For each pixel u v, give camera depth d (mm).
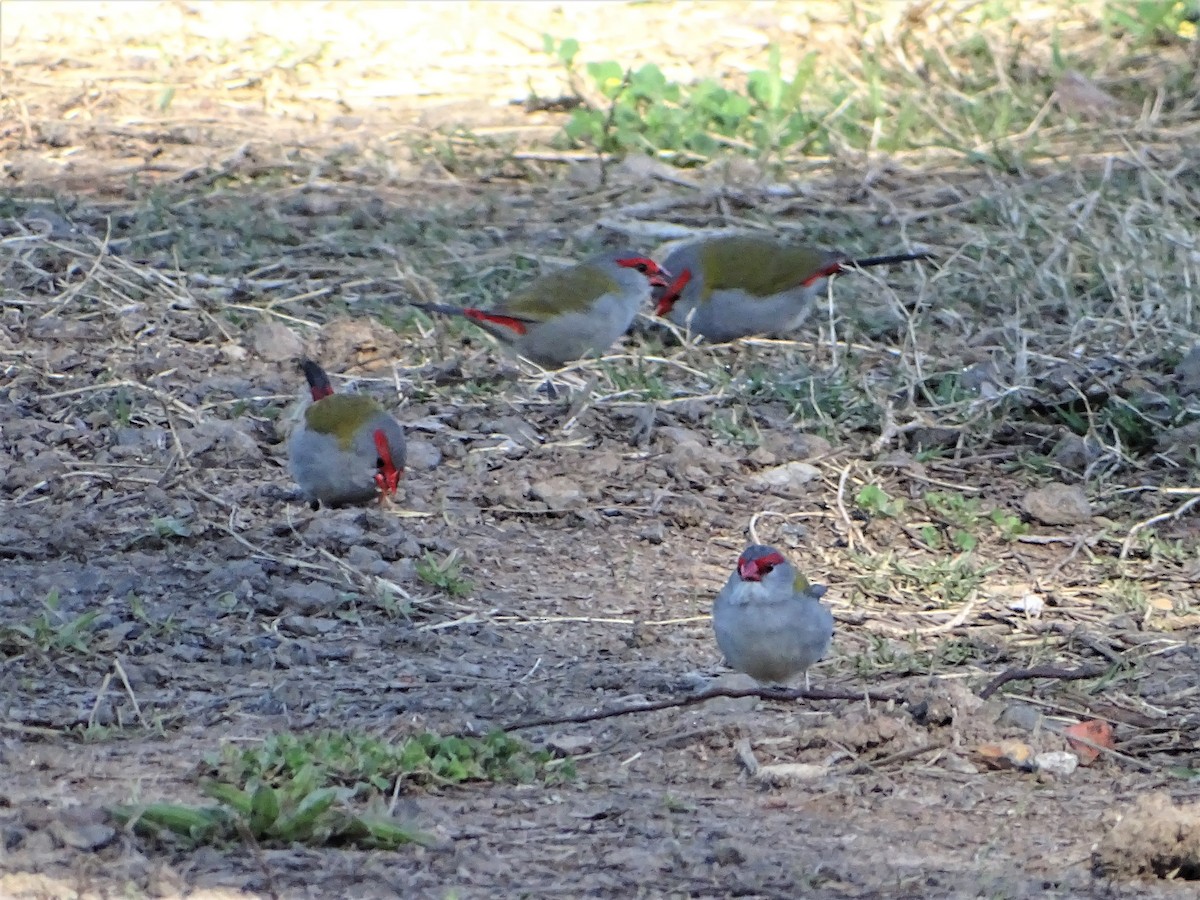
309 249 17344
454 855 7461
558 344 15125
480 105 21250
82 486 12523
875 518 12734
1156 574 12047
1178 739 9445
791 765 8828
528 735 9227
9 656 9852
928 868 7523
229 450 13266
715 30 23078
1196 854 7512
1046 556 12352
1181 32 22047
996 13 22516
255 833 7492
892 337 15984
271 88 21609
